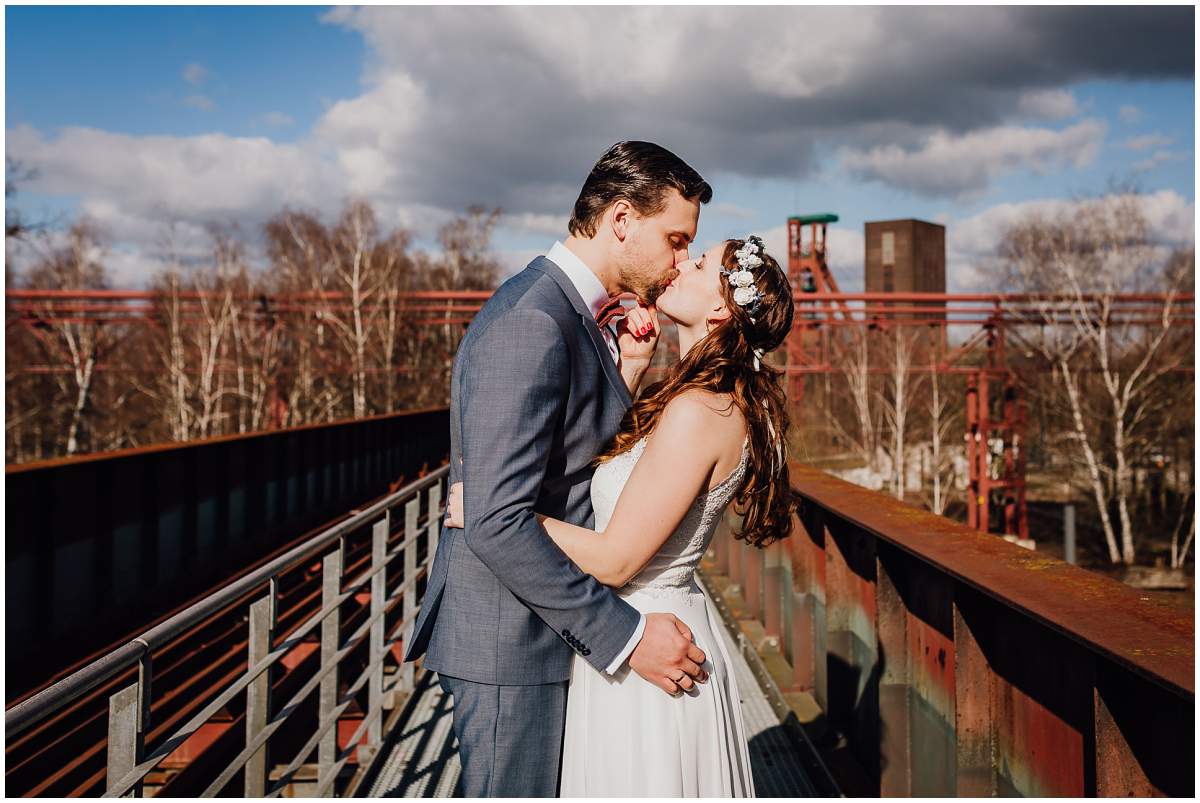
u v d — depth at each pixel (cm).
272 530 684
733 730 183
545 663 170
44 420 3466
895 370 3578
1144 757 152
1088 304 3038
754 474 170
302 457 765
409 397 3241
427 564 479
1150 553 3041
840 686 332
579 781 172
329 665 304
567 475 170
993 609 219
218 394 3025
